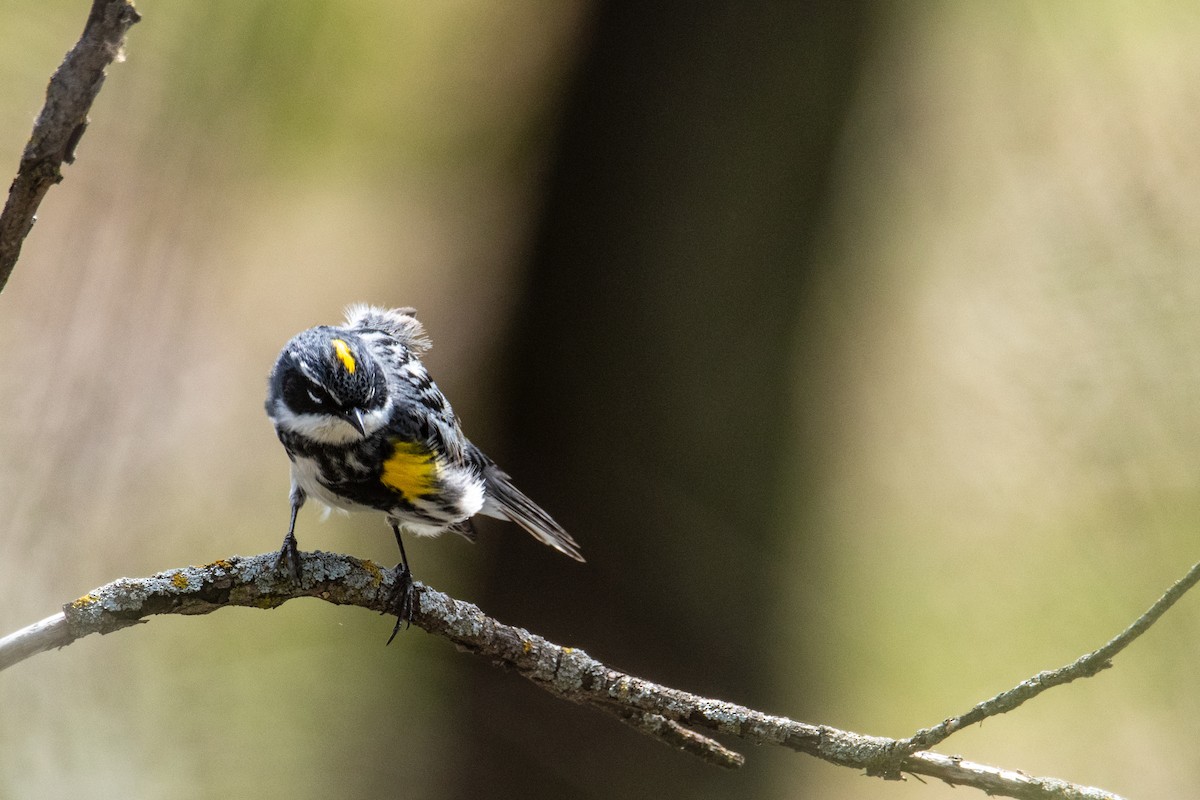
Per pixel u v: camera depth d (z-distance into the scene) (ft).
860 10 36.42
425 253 46.19
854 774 42.24
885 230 42.04
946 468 45.93
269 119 42.09
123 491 41.34
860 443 44.96
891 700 42.91
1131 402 43.47
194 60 40.52
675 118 36.91
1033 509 45.03
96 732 38.83
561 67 40.11
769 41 36.47
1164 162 42.63
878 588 44.70
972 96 42.91
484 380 42.45
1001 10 40.75
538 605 37.50
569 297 37.88
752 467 37.29
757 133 36.68
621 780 38.24
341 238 46.26
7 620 37.96
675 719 18.85
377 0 41.73
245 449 45.24
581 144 37.70
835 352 41.22
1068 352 44.06
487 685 40.22
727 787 38.34
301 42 41.14
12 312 41.83
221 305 44.65
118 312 42.63
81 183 42.09
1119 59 41.32
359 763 39.91
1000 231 44.57
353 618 43.60
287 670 42.22
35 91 39.83
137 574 40.55
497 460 38.93
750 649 37.37
